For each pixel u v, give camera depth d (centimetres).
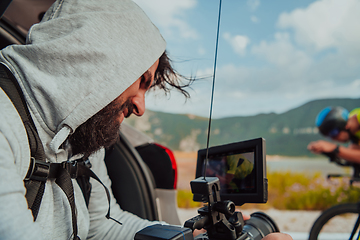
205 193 82
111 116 70
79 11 70
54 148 64
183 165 1037
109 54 66
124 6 73
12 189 50
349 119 281
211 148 118
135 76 70
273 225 99
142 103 78
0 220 46
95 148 71
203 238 87
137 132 173
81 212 84
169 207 162
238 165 106
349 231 360
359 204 243
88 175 85
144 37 73
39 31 68
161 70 92
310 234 257
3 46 148
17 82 63
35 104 64
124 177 157
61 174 70
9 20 145
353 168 273
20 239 48
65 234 74
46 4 151
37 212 64
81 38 64
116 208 116
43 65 63
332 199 650
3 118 56
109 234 104
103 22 67
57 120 65
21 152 60
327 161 1212
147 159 167
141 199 155
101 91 66
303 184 742
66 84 63
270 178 791
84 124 68
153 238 64
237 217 84
